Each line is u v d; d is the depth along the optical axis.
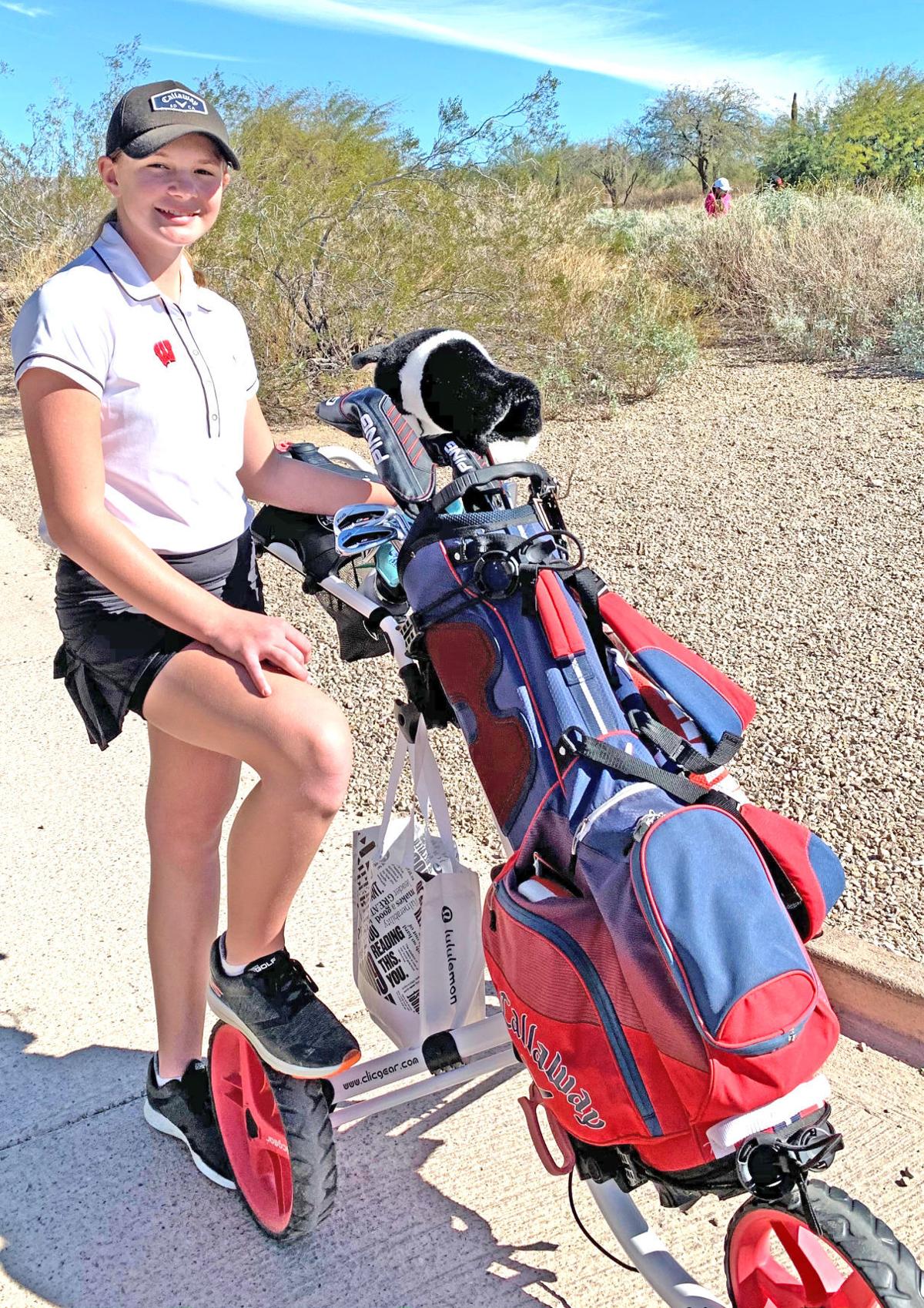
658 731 2.14
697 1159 1.79
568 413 9.37
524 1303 2.27
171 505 2.26
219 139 2.12
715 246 13.05
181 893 2.49
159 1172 2.63
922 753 4.04
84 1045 3.02
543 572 2.17
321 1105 2.24
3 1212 2.53
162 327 2.18
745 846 1.90
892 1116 2.74
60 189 13.52
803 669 4.71
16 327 2.10
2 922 3.52
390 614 2.46
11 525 7.31
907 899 3.33
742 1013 1.68
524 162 11.37
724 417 8.92
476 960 2.40
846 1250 1.71
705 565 5.87
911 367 9.85
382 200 10.55
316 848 2.10
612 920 1.85
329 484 2.58
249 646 2.05
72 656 2.34
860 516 6.42
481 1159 2.64
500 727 2.16
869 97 28.31
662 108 53.09
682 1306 1.92
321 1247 2.42
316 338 10.27
